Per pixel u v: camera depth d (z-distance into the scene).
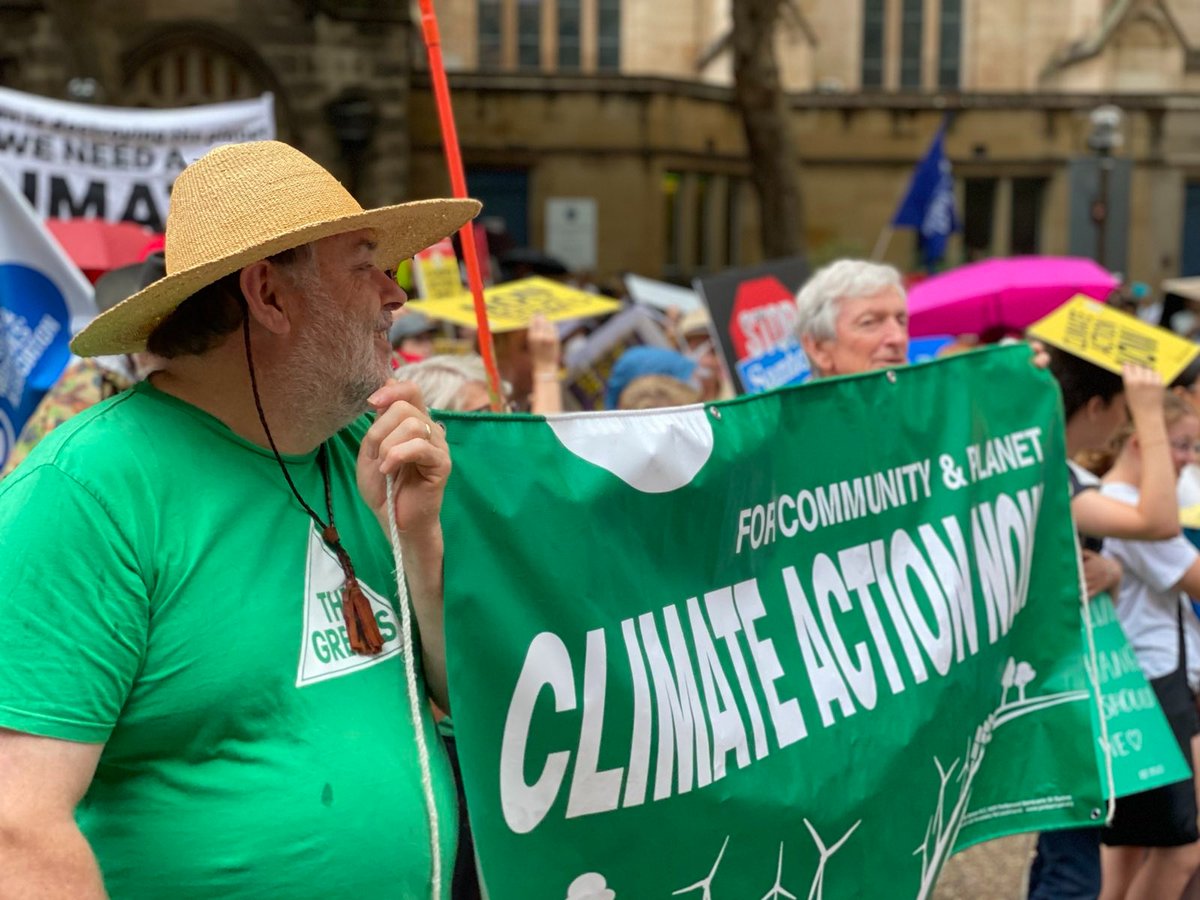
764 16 16.59
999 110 27.58
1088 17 29.25
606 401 5.55
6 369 4.55
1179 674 3.66
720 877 2.16
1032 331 3.74
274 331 1.78
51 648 1.58
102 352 1.83
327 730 1.75
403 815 1.79
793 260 5.77
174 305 1.75
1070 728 2.92
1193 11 30.02
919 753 2.50
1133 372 3.50
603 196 25.56
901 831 2.46
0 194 4.55
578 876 1.97
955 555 2.69
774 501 2.35
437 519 1.87
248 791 1.70
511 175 25.52
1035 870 3.63
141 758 1.68
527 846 1.91
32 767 1.56
